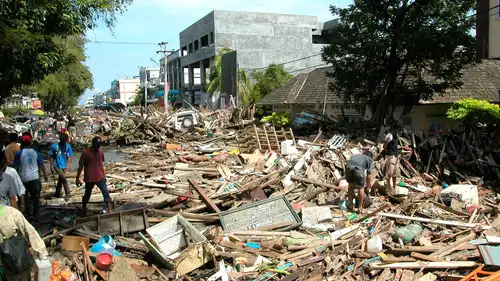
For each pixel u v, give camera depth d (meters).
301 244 7.48
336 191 10.90
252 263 6.82
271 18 51.56
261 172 13.35
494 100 21.70
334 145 15.37
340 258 6.80
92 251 6.93
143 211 8.34
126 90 114.81
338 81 20.00
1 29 11.11
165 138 25.94
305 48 53.06
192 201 10.23
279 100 31.34
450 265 6.31
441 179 12.54
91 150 8.98
